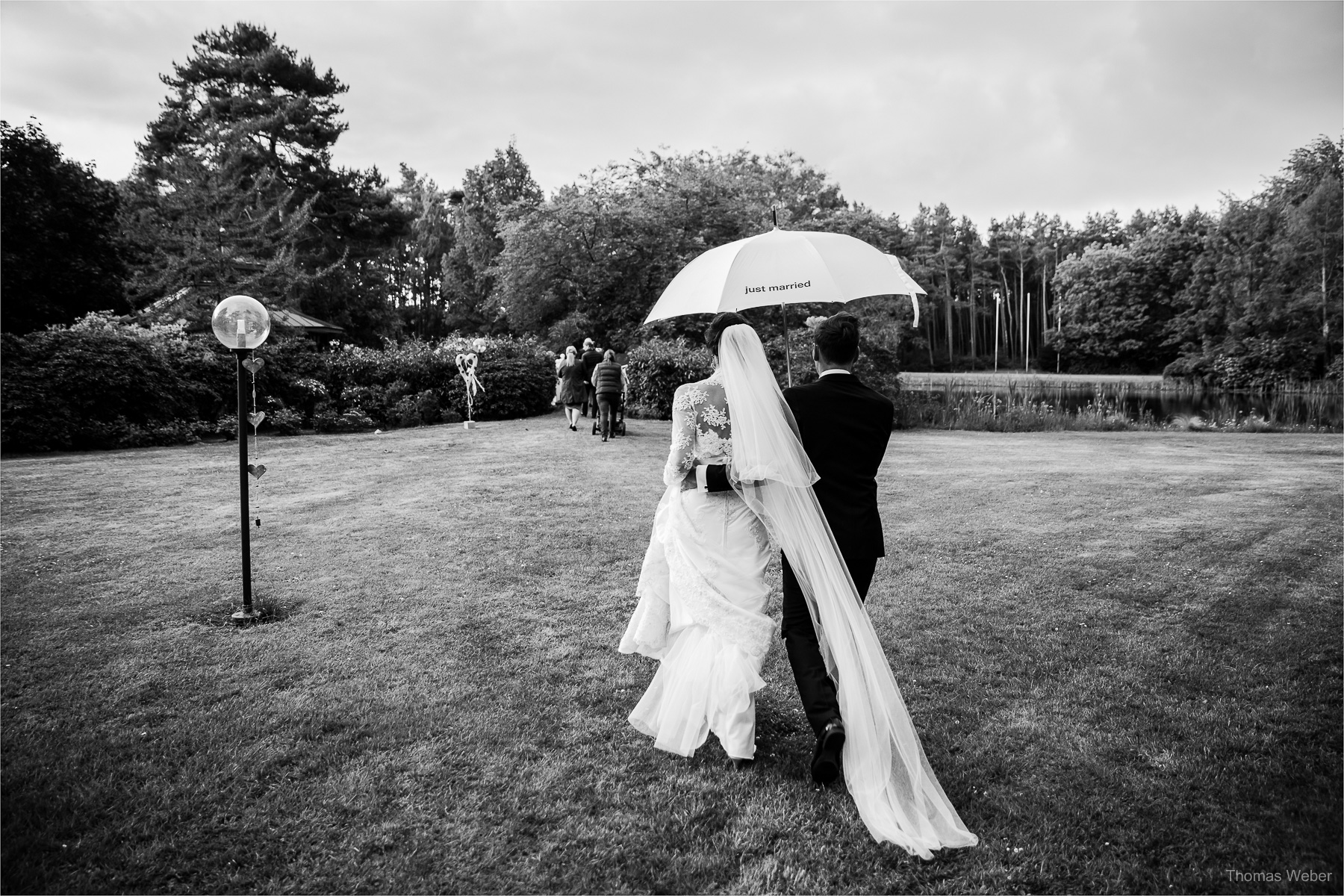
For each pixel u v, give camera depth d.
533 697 3.69
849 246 3.96
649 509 7.98
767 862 2.45
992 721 3.41
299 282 24.83
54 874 2.39
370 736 3.29
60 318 19.77
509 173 49.78
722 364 3.13
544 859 2.49
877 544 3.08
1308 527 6.96
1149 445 14.77
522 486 9.34
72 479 9.85
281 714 3.48
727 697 3.04
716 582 3.13
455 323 45.75
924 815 2.61
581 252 27.83
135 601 5.07
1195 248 62.56
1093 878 2.37
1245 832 2.57
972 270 79.69
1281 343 38.38
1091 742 3.20
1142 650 4.18
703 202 27.53
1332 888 2.29
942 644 4.30
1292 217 38.44
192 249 22.42
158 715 3.48
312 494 8.88
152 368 14.77
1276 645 4.22
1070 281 70.06
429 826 2.67
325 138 35.12
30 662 4.07
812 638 3.06
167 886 2.36
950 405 22.27
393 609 4.96
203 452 12.85
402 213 37.97
